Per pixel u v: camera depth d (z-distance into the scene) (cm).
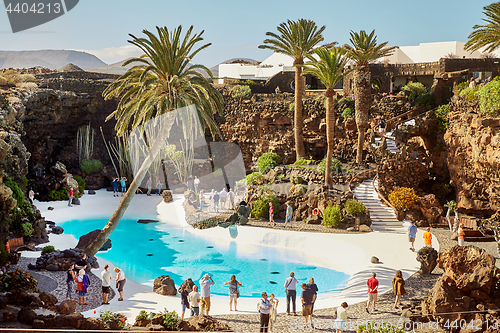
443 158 3350
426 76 4597
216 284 1777
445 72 3944
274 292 1691
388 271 1875
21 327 977
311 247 2342
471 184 2911
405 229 2703
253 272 1942
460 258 1303
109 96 1402
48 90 3944
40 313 1174
